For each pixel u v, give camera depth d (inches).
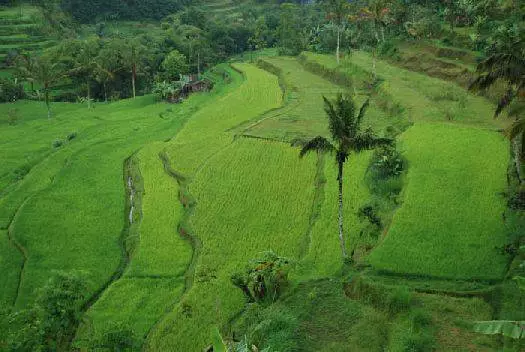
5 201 1761.8
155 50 4264.3
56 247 1433.3
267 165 1771.7
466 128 1770.4
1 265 1366.9
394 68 2780.5
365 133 1123.9
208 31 5044.3
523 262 948.0
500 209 1244.5
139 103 3417.8
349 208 1411.2
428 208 1272.1
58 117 3129.9
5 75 3964.1
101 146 2242.9
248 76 3341.5
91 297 1226.6
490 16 2652.6
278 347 841.5
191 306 1112.2
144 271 1282.0
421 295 965.2
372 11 2746.1
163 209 1594.5
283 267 1095.6
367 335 868.0
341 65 3041.3
